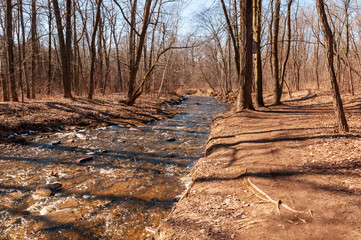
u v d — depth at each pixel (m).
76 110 15.30
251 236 3.19
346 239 2.95
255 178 5.14
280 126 10.41
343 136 7.51
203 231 3.43
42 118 12.61
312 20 25.25
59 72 31.81
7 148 8.95
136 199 5.47
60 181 6.40
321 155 6.17
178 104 30.94
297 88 31.94
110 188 6.03
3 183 6.14
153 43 30.05
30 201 5.31
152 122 16.44
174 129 13.96
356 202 3.74
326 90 26.83
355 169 4.98
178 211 4.23
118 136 11.80
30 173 6.85
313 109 15.66
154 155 8.89
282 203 3.96
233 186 4.98
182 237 3.36
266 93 34.03
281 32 29.95
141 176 6.84
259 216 3.68
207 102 34.53
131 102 21.03
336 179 4.68
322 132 8.38
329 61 7.89
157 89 38.25
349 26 19.48
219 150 7.82
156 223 4.51
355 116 11.08
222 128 11.19
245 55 15.31
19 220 4.59
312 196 4.13
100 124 14.20
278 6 17.08
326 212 3.59
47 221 4.57
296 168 5.54
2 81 14.41
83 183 6.30
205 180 5.51
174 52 34.12
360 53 24.92
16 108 12.76
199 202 4.45
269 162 6.11
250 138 8.84
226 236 3.26
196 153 9.20
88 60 30.38
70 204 5.20
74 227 4.39
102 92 27.05
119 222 4.55
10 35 14.33
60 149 9.20
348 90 22.92
